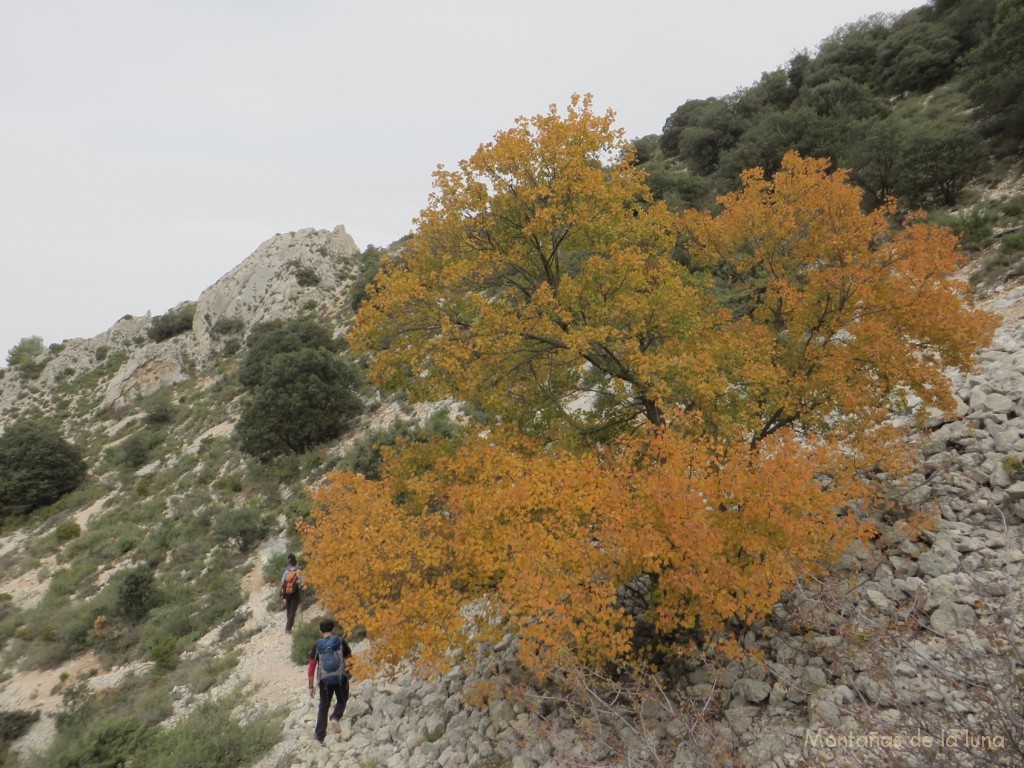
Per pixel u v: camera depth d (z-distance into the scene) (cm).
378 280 903
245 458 3025
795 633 678
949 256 722
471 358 830
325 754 839
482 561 628
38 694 1512
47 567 2562
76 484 3684
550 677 746
